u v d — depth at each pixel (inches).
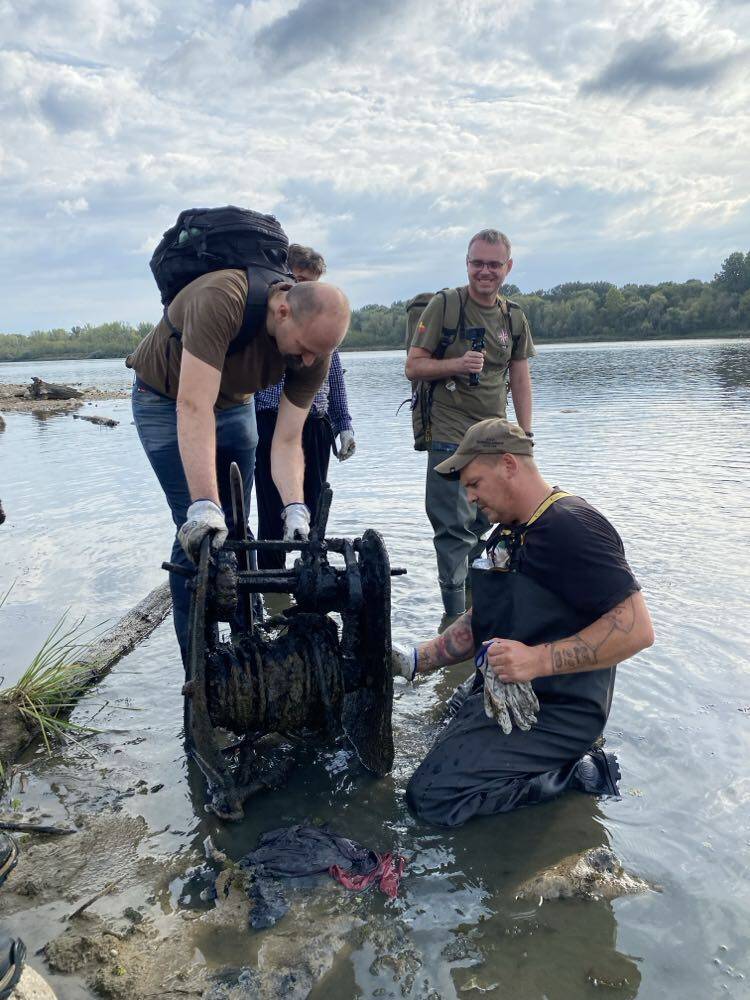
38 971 94.4
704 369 1125.7
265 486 237.9
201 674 123.1
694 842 114.7
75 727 154.6
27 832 122.0
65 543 283.4
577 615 125.6
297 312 131.3
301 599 134.2
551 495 128.0
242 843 119.6
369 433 561.3
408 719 156.9
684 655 170.4
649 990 89.4
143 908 105.2
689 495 310.3
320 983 91.9
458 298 204.7
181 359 139.9
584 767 131.4
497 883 108.7
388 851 117.0
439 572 206.7
